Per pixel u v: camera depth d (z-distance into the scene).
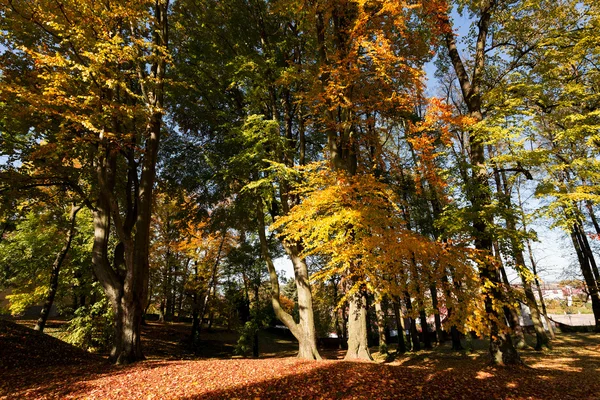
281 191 13.52
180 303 29.69
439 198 11.52
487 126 10.20
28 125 11.57
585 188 10.39
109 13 9.18
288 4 11.32
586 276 20.62
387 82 9.85
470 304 6.59
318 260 21.72
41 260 18.22
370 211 7.52
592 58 11.64
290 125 15.59
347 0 10.27
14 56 11.04
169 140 16.03
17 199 13.16
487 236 9.28
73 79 9.21
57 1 8.64
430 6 10.13
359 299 11.45
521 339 18.00
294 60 15.35
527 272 8.63
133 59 9.72
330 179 9.23
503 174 17.11
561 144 12.01
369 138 13.02
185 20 14.73
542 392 8.23
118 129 10.85
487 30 13.27
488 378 9.35
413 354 17.95
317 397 7.08
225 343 25.62
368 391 7.50
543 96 11.62
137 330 11.04
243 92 15.70
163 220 24.69
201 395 6.93
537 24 12.37
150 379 8.09
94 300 20.39
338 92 10.23
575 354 14.90
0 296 25.62
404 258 7.11
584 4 11.24
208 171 14.91
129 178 13.79
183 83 11.55
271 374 8.63
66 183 12.03
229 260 21.83
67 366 9.75
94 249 11.59
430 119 10.53
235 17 14.52
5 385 7.61
